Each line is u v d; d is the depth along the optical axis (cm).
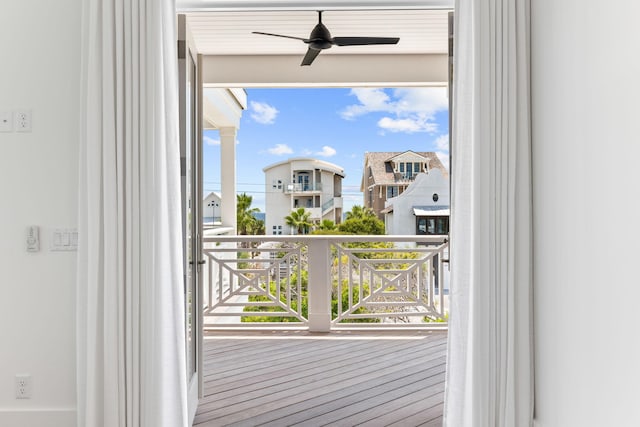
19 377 239
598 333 172
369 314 485
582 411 183
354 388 324
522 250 220
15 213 240
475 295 216
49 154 239
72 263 239
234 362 383
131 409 217
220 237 485
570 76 190
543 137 214
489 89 219
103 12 219
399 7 262
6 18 240
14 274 239
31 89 239
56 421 238
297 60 528
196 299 288
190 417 264
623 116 158
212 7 264
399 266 737
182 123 262
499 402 216
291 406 293
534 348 223
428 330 479
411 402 299
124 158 221
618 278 161
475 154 218
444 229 877
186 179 262
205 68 527
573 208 189
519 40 221
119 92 219
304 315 689
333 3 259
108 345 217
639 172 150
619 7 159
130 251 219
